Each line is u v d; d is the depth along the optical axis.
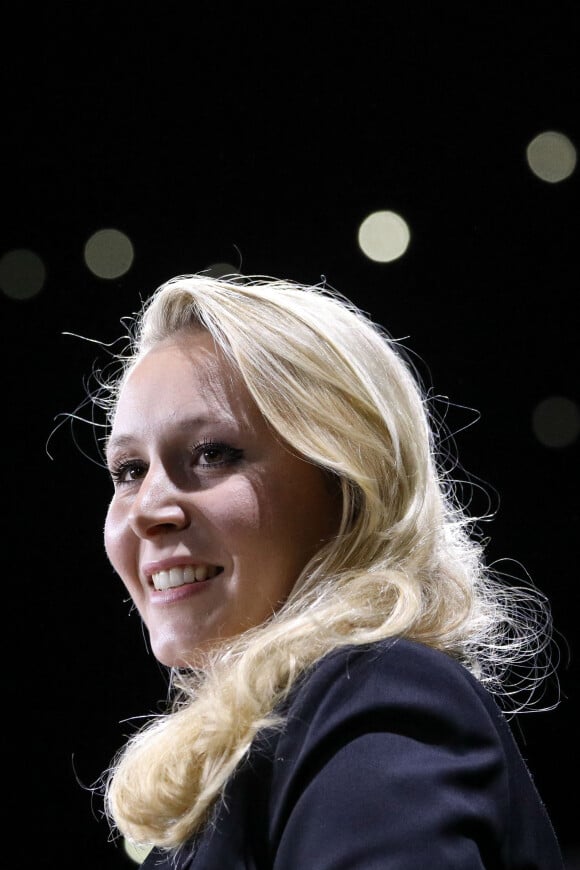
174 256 11.05
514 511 12.07
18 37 10.39
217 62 10.59
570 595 12.23
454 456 11.89
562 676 12.32
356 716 2.70
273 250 10.97
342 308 3.83
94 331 11.39
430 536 3.59
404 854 2.43
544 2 10.12
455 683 2.86
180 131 10.85
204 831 2.94
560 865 3.17
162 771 3.05
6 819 12.27
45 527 12.22
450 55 10.48
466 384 11.59
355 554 3.43
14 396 11.70
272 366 3.47
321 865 2.46
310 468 3.47
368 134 10.81
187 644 3.41
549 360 11.52
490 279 11.35
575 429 11.59
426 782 2.55
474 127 10.72
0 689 12.38
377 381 3.67
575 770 12.29
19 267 11.08
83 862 12.20
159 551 3.41
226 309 3.56
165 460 3.46
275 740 2.90
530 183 10.97
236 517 3.37
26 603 12.35
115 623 12.55
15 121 10.83
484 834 2.64
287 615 3.29
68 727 12.44
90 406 11.76
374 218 10.52
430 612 3.48
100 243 10.86
